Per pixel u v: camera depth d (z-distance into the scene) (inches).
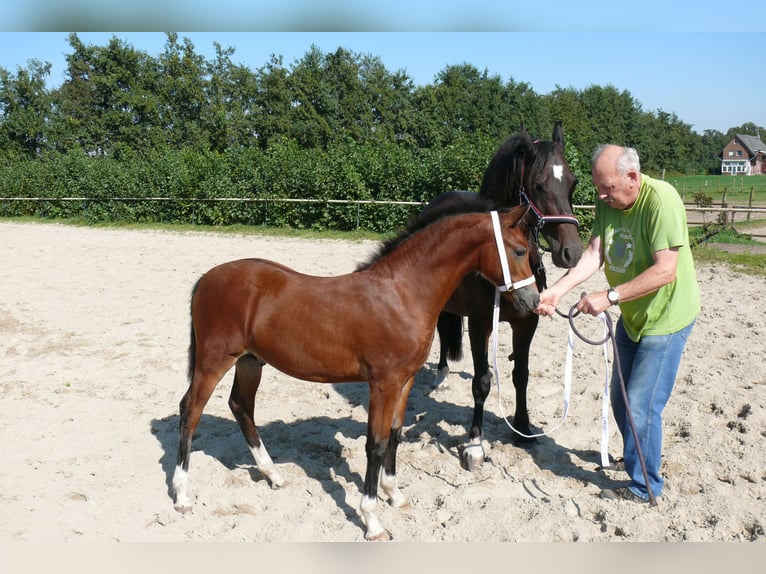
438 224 143.0
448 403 224.4
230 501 158.1
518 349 181.6
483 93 2001.7
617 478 168.1
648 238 144.0
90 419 207.9
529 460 176.7
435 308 144.0
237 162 819.4
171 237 694.5
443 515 151.9
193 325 159.6
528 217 170.1
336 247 588.1
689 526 142.4
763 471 164.9
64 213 944.9
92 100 1706.4
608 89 2571.4
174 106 1684.3
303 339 144.6
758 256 470.3
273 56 1739.7
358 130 1733.5
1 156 1472.7
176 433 199.0
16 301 370.9
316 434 198.5
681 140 3218.5
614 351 149.6
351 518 151.0
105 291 398.0
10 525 145.6
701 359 252.4
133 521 149.3
